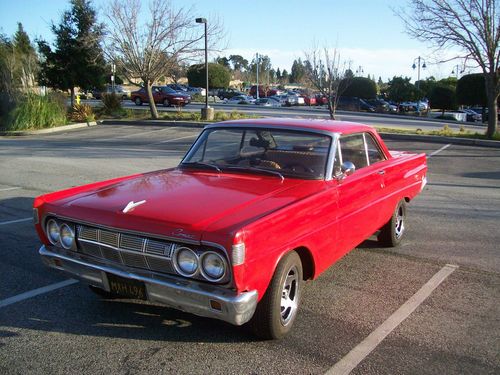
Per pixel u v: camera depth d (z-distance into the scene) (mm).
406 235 6508
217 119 23641
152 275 3350
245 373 3250
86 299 4406
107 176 10625
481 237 6441
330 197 4070
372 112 39844
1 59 24297
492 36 16547
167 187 4062
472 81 34156
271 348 3568
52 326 3889
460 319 4082
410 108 45375
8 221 6957
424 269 5254
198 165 4734
